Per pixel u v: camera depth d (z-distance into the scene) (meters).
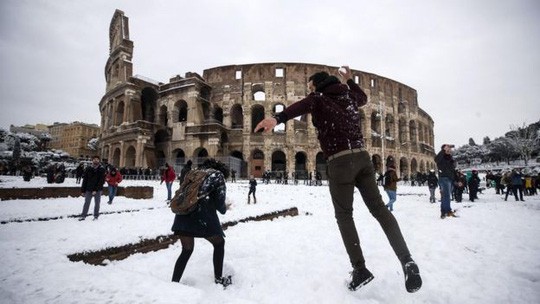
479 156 78.44
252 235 6.60
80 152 122.38
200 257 4.77
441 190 8.91
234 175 37.25
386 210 3.02
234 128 49.28
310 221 9.31
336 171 3.05
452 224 7.52
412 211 10.95
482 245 5.12
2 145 67.06
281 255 4.79
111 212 10.16
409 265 2.67
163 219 7.52
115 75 53.19
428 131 63.53
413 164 56.34
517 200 17.02
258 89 49.47
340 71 3.77
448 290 3.14
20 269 2.98
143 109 52.50
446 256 4.59
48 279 2.67
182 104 48.44
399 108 55.44
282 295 3.12
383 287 3.24
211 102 49.22
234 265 4.24
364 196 3.12
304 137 46.41
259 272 3.91
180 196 3.54
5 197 14.44
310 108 3.16
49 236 5.29
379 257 4.52
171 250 5.62
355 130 3.14
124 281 2.63
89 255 4.37
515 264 3.95
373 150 48.50
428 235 6.16
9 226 6.46
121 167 44.81
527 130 65.00
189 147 44.31
